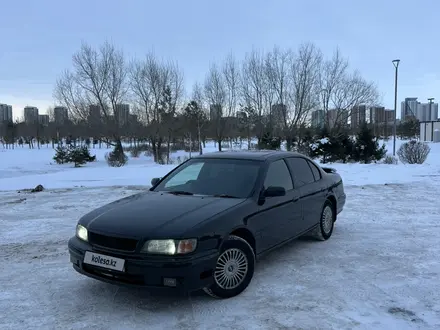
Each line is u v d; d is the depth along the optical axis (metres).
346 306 4.00
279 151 5.95
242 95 34.41
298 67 31.39
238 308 3.96
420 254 5.69
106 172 16.58
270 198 4.88
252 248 4.56
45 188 12.74
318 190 6.07
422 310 3.92
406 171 15.87
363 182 13.35
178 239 3.72
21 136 70.88
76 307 4.02
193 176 5.33
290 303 4.07
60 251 6.00
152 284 3.68
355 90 33.28
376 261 5.38
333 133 26.59
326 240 6.42
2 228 7.43
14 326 3.64
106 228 3.96
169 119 33.59
